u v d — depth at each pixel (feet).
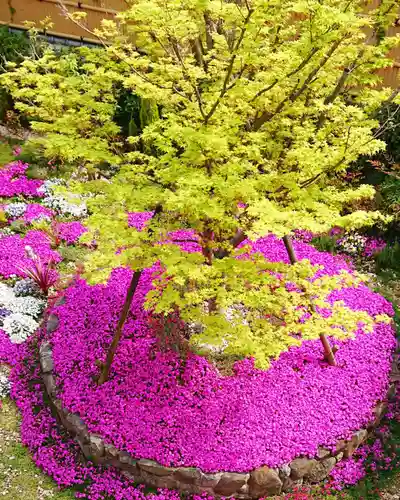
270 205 17.60
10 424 25.03
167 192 18.57
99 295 29.45
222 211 17.72
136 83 20.04
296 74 22.70
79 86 22.47
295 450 22.34
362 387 25.21
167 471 21.74
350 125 21.09
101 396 24.17
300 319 22.88
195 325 27.07
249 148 19.67
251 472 21.66
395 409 25.94
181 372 25.22
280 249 34.22
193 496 21.70
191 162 19.27
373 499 22.24
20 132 46.85
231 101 21.24
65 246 35.70
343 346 27.30
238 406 23.77
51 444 24.00
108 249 19.72
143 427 22.90
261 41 21.72
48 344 27.37
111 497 21.98
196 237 31.19
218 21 25.14
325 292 20.70
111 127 21.30
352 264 35.37
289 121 22.80
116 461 22.53
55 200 39.34
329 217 19.27
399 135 36.35
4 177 40.83
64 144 19.89
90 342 26.86
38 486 22.40
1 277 33.06
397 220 36.14
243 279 19.44
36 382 26.81
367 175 38.50
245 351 19.07
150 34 21.66
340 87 23.93
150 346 26.25
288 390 24.66
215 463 21.67
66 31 49.16
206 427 22.95
